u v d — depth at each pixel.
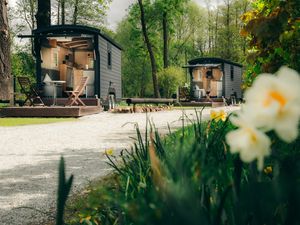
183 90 34.84
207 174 1.21
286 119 0.68
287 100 0.68
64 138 9.85
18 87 34.75
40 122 14.62
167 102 27.06
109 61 24.33
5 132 11.26
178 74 44.38
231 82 37.16
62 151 7.85
